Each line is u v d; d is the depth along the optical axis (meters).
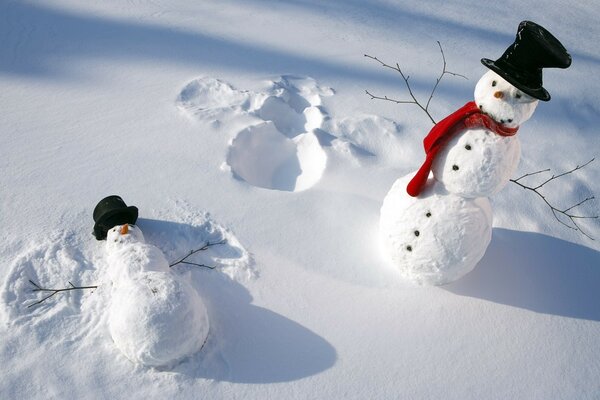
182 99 4.19
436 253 2.76
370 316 2.90
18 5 5.12
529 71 2.38
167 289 2.55
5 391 2.47
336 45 5.07
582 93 4.69
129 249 2.80
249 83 4.39
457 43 5.32
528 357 2.79
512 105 2.43
